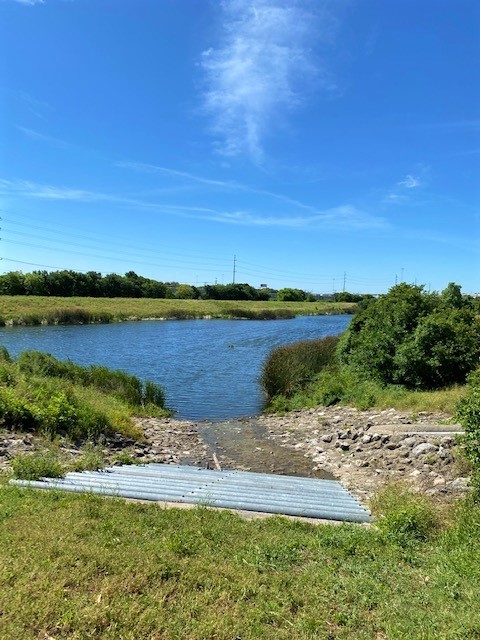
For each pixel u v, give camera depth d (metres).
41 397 11.10
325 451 11.59
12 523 4.91
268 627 3.66
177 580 4.16
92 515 5.33
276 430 14.22
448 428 10.84
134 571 4.16
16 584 3.74
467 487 7.32
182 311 67.06
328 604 4.06
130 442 11.45
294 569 4.70
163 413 16.05
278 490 7.74
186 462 10.82
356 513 6.56
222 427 14.75
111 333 42.69
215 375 23.69
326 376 18.81
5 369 12.84
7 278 66.69
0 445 8.67
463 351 15.46
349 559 5.00
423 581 4.60
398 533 5.61
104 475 7.82
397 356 16.17
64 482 6.97
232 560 4.68
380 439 11.01
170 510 5.89
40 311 51.66
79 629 3.36
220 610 3.78
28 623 3.36
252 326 55.06
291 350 21.98
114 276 84.56
